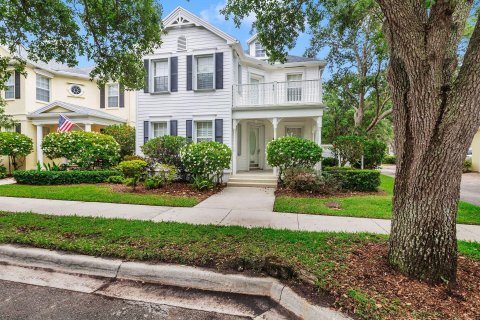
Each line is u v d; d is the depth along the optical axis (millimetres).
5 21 5887
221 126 11711
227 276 2963
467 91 2400
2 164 13719
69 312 2516
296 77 14367
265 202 7402
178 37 12070
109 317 2441
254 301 2734
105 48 6621
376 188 9398
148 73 12320
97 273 3281
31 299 2744
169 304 2674
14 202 7070
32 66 14367
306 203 7098
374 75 15484
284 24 5863
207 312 2539
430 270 2650
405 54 2574
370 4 6773
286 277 2885
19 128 14328
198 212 6137
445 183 2633
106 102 16609
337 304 2342
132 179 9156
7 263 3572
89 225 4617
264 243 3740
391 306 2252
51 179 9945
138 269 3166
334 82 16297
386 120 26938
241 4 5629
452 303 2330
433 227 2680
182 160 9688
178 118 12148
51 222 4777
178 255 3295
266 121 14008
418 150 2689
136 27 6297
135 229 4402
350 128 18719
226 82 11672
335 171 9727
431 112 2545
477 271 2947
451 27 2684
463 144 2523
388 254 3059
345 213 5969
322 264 3025
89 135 11469
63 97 15938
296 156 9477
